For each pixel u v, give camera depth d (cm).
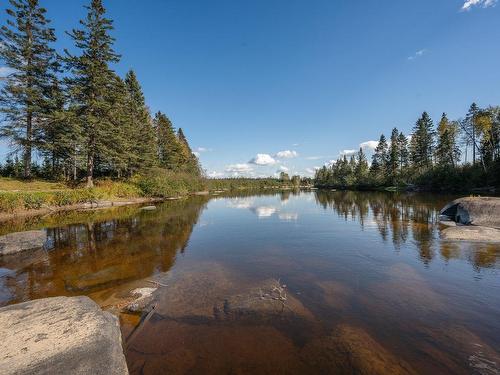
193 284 698
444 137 5216
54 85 2986
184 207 2725
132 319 530
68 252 1033
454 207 1642
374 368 382
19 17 2767
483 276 731
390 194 4400
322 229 1468
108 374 324
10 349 323
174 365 400
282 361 405
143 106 4412
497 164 3759
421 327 490
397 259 898
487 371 376
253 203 3250
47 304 445
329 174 10331
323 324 503
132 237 1295
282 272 789
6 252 1002
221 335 473
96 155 3350
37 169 3381
